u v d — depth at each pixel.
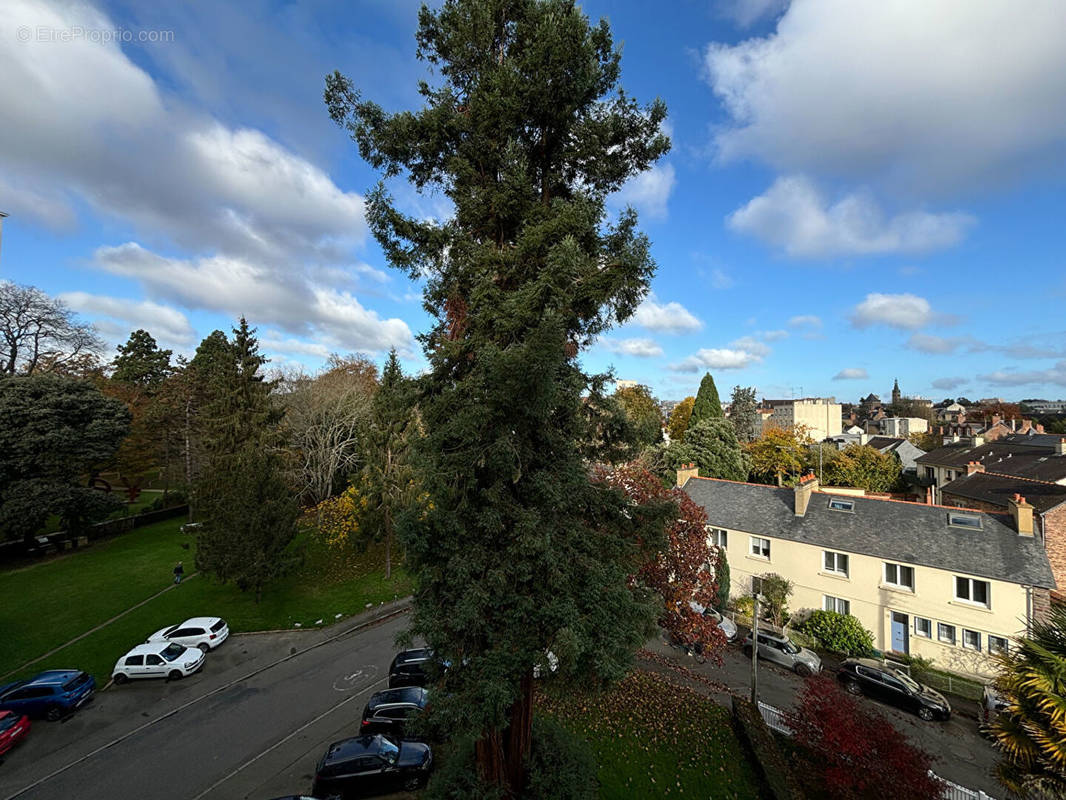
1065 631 9.84
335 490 38.66
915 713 17.22
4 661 19.00
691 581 18.27
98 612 23.17
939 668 20.59
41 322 35.91
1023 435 55.47
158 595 25.42
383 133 10.88
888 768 11.32
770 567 25.95
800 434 58.12
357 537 29.41
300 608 24.48
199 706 16.50
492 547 9.53
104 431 29.78
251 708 16.38
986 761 14.80
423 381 10.63
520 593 9.18
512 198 10.40
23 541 29.34
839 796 11.87
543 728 12.25
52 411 27.94
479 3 10.77
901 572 22.09
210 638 20.42
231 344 31.44
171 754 14.03
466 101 11.76
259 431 30.38
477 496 9.67
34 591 25.11
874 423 115.94
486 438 9.45
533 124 11.15
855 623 22.31
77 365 38.16
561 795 10.12
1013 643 19.05
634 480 20.12
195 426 42.25
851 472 49.50
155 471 52.88
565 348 10.45
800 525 25.64
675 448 43.34
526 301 9.09
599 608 9.02
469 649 8.94
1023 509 20.42
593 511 11.05
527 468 9.84
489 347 8.94
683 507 19.11
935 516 22.92
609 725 15.08
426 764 12.42
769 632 21.47
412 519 9.15
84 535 32.44
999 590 19.53
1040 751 9.27
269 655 20.16
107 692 17.41
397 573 29.17
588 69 10.17
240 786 12.73
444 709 8.32
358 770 12.05
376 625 23.25
